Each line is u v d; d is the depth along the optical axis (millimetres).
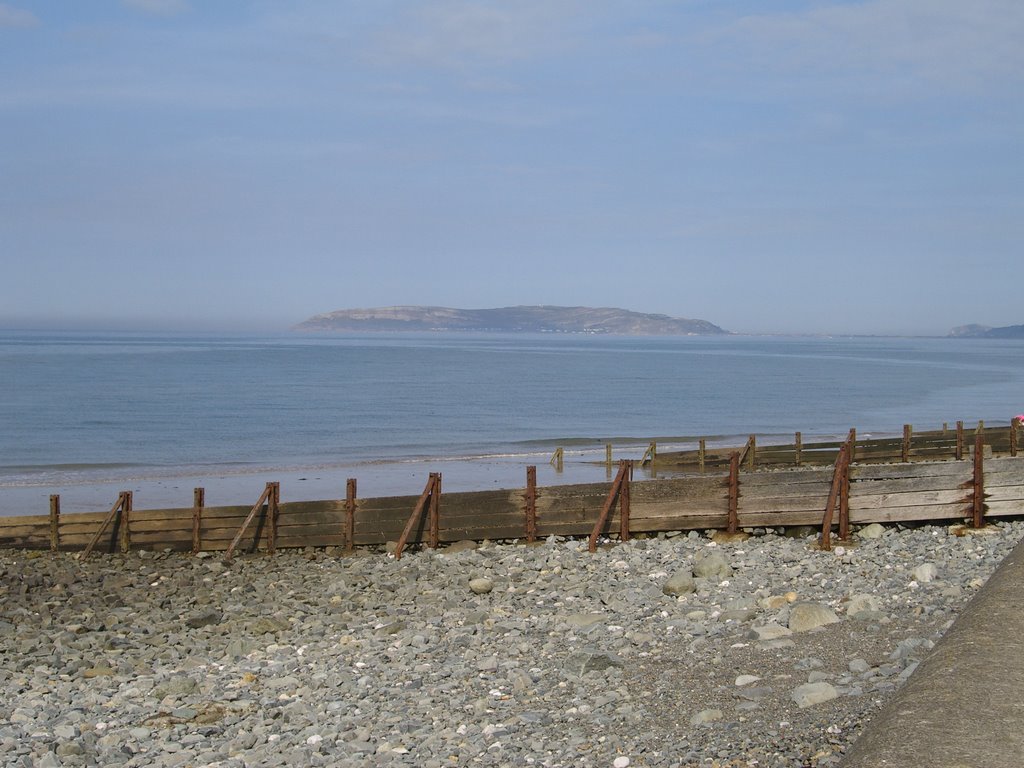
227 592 19516
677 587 16172
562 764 8836
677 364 181375
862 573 16406
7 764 9984
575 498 21969
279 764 9539
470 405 86562
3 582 20703
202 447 55406
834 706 9039
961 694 6660
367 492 38312
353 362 173500
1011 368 168000
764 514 20922
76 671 14336
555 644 13641
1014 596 9062
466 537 22297
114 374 124000
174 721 11516
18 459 49906
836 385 118375
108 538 23547
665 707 10188
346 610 17484
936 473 20031
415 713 11008
